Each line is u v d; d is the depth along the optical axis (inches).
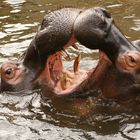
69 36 515.2
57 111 524.1
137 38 753.0
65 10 527.5
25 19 866.8
